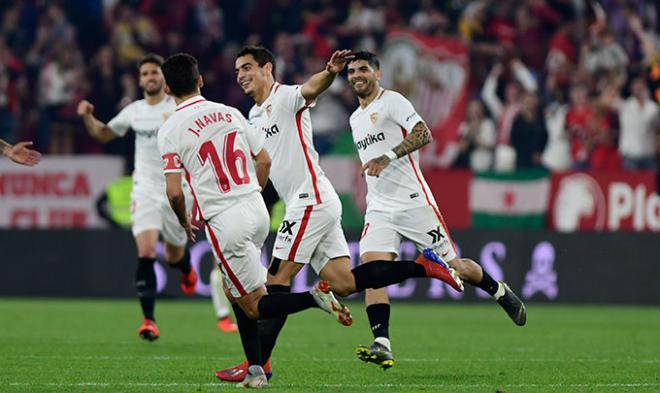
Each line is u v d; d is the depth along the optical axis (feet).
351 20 245.04
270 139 92.53
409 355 112.68
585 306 193.36
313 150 93.09
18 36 244.63
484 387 85.10
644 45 234.58
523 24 242.58
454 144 222.48
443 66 225.35
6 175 201.77
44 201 201.36
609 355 114.01
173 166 82.28
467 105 223.51
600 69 231.71
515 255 194.29
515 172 197.67
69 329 140.77
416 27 244.83
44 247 199.21
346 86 229.25
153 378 90.22
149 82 127.24
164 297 196.85
